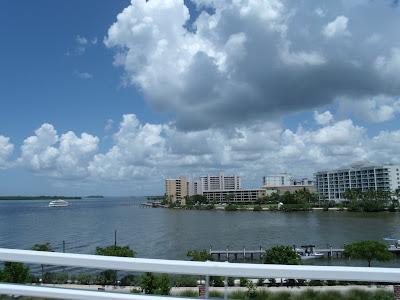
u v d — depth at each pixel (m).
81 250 78.94
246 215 172.50
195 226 125.38
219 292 4.14
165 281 5.74
